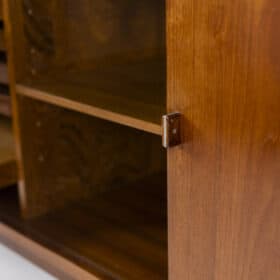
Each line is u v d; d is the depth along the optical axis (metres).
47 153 0.99
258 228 0.57
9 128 1.14
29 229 0.95
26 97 0.92
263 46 0.52
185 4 0.56
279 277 0.56
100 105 0.77
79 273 0.82
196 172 0.61
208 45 0.56
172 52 0.59
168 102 0.61
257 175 0.55
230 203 0.58
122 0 1.04
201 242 0.63
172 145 0.61
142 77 0.95
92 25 0.99
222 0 0.53
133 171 1.16
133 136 1.14
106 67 1.03
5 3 0.86
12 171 0.99
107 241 0.91
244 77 0.54
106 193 1.11
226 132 0.57
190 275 0.65
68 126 1.01
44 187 1.00
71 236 0.92
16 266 0.93
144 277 0.79
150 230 0.95
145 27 1.10
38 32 0.91
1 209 1.04
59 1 0.93
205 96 0.57
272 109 0.52
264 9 0.51
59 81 0.92
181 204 0.64
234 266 0.60
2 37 0.96
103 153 1.09
